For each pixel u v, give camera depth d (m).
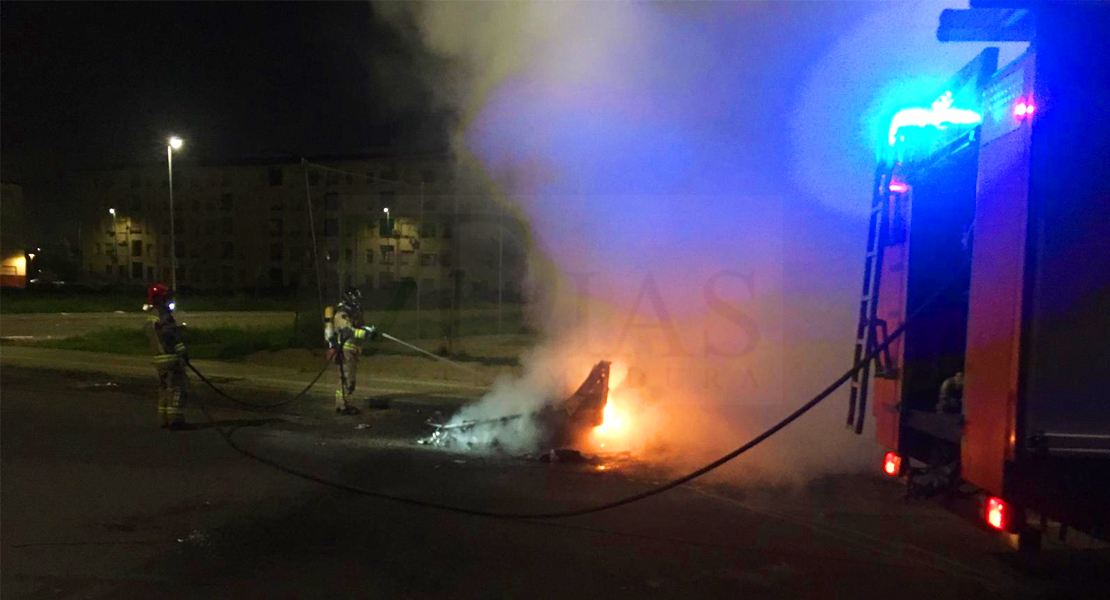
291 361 14.15
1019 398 3.52
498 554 4.66
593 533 5.05
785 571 4.42
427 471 6.59
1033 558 4.63
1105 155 3.50
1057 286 3.50
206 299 40.22
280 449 7.37
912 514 5.47
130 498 5.76
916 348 4.85
